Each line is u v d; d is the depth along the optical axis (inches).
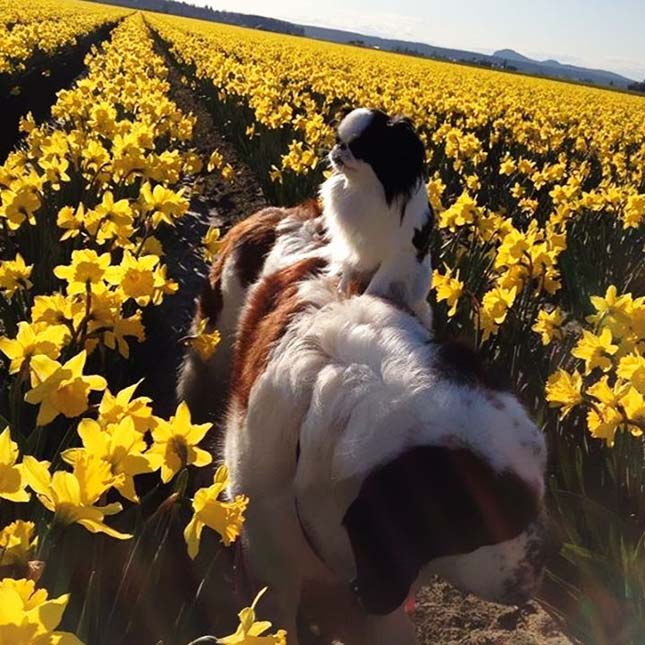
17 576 28.8
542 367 72.4
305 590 47.1
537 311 78.7
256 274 55.7
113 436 30.0
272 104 213.3
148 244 73.8
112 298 49.3
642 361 47.9
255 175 171.2
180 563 55.2
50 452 53.7
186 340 56.7
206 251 77.6
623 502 57.5
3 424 44.7
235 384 45.4
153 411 74.4
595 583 51.7
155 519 43.4
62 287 78.2
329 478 35.1
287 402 37.8
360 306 39.0
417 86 399.2
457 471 31.4
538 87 621.6
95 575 37.1
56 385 34.5
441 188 104.3
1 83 203.8
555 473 61.1
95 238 75.2
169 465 33.9
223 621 51.4
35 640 20.3
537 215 153.6
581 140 237.8
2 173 83.4
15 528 29.5
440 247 98.7
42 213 89.8
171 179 101.6
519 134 226.2
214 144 224.8
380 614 32.2
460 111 281.4
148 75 291.6
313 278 44.8
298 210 56.6
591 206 119.3
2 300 71.1
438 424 32.2
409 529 31.6
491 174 175.2
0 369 71.0
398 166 42.9
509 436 32.2
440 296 67.2
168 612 50.2
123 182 102.2
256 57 495.5
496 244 96.7
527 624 56.9
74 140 117.5
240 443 42.2
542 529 33.8
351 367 35.4
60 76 339.0
